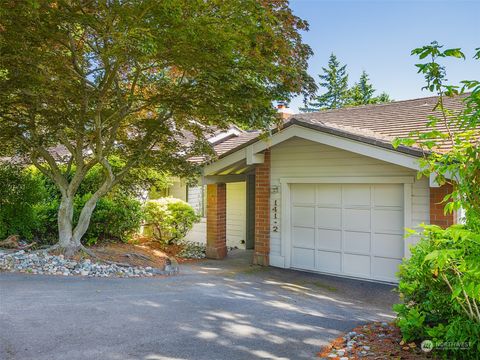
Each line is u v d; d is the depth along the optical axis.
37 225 9.85
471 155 3.31
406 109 11.55
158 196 16.08
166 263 9.92
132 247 10.96
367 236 9.34
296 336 4.75
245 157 10.70
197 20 5.81
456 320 3.68
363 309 6.85
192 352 4.12
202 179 11.62
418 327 4.15
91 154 10.29
